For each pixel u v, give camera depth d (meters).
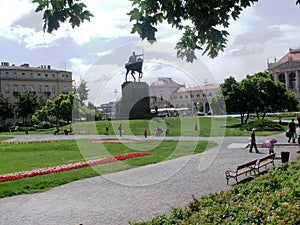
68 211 9.48
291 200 6.11
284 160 15.19
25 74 97.06
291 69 98.69
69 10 4.26
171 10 4.54
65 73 103.94
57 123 66.12
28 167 17.86
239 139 29.36
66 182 13.35
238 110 44.81
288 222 4.85
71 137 40.25
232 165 16.39
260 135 32.38
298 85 98.00
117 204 9.98
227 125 44.91
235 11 4.59
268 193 7.20
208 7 4.56
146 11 4.55
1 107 79.50
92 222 8.43
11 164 19.55
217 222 5.52
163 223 6.20
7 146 31.58
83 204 10.15
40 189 12.34
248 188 8.06
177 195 10.76
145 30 4.58
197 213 6.26
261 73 52.28
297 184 7.66
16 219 8.94
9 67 96.62
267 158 14.74
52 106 66.38
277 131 36.06
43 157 22.33
